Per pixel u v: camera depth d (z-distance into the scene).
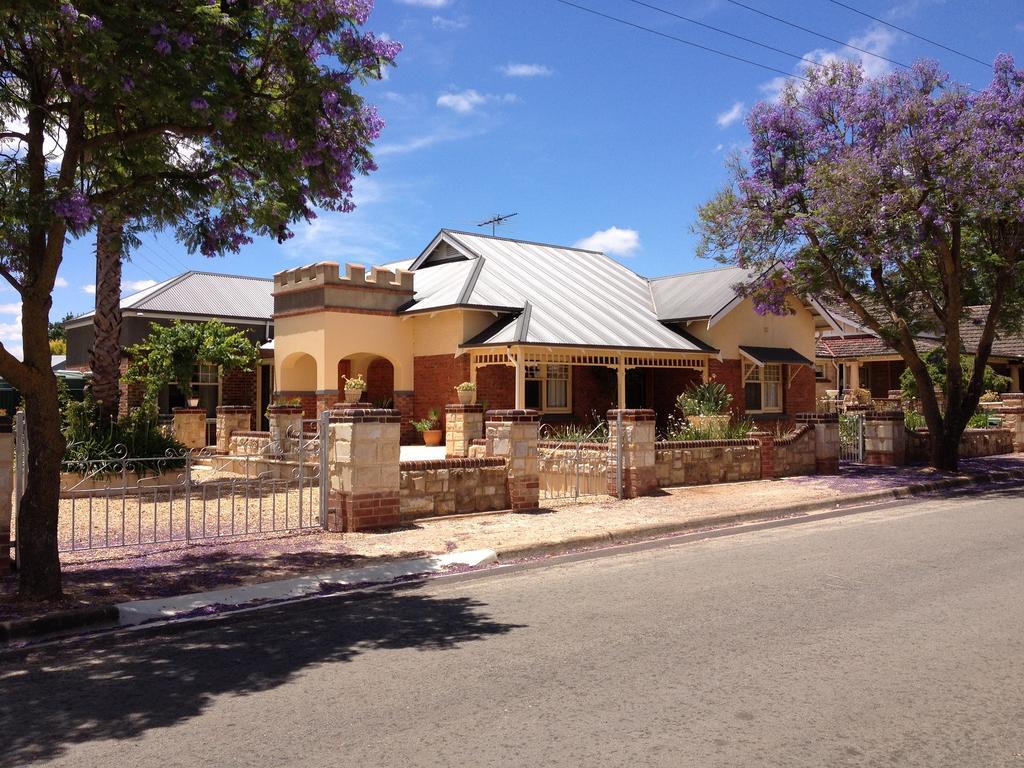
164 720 4.63
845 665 5.34
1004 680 5.04
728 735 4.25
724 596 7.28
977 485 16.45
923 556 8.99
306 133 8.32
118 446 13.36
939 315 17.83
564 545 9.94
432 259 26.80
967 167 14.19
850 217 14.92
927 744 4.14
